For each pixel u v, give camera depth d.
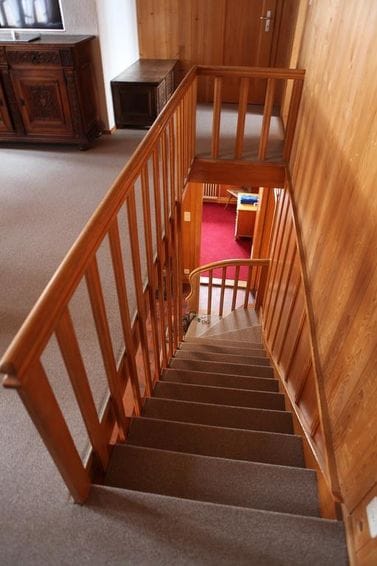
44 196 2.99
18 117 3.61
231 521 1.19
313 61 2.66
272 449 1.76
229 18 4.54
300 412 1.97
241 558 1.11
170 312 2.86
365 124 1.45
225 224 6.88
